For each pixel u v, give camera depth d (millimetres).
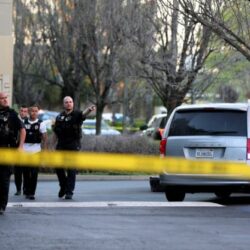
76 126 41844
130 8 81938
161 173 40625
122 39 82625
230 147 39531
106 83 97250
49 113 136875
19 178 46781
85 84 108938
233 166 37781
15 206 38156
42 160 33500
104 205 39000
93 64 96375
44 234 29359
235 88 113812
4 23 80375
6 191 34656
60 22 97750
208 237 29297
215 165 36812
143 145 71500
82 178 66562
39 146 45531
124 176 67438
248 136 39625
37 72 114938
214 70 85312
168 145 40938
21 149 35844
